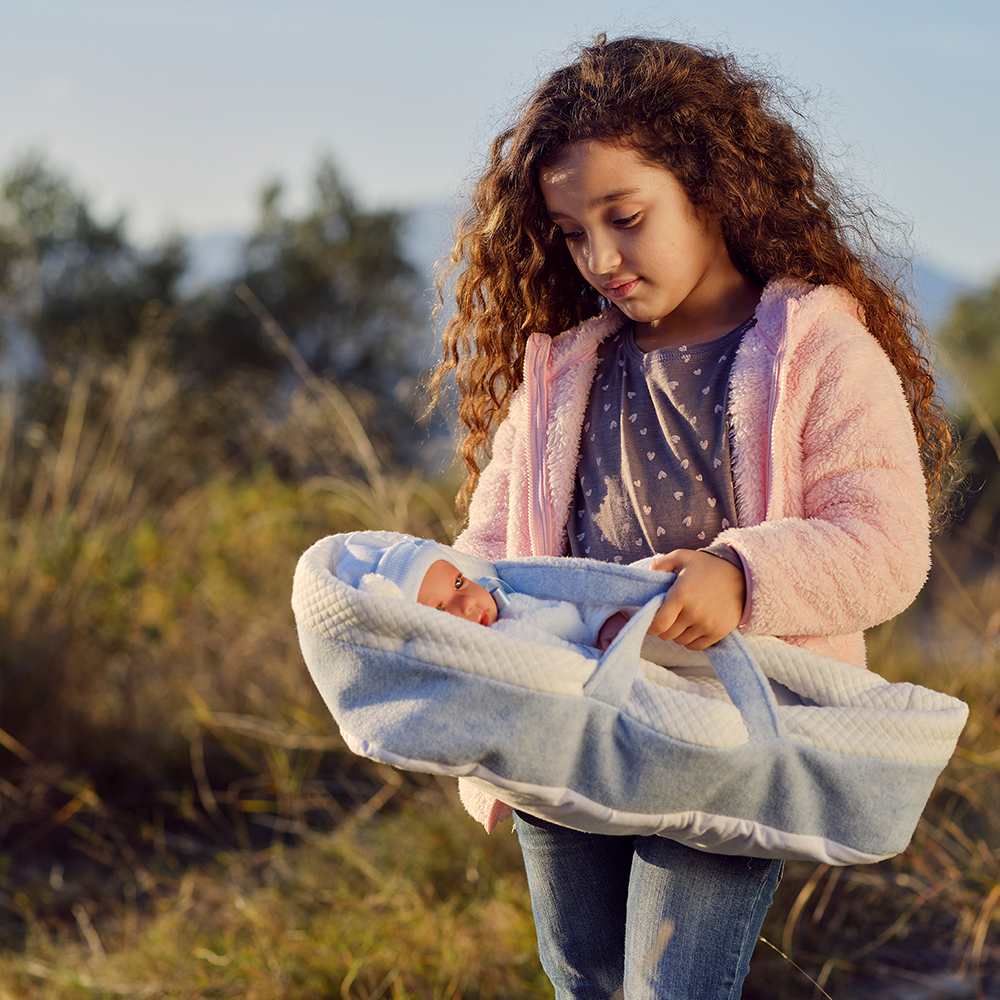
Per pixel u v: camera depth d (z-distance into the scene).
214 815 3.73
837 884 2.79
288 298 13.82
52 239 13.06
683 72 1.47
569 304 1.82
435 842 3.09
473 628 1.20
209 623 5.00
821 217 1.57
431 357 1.99
